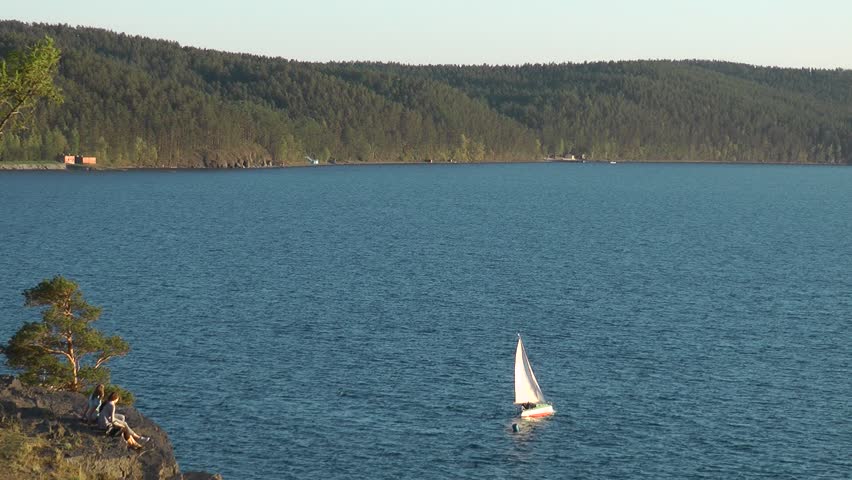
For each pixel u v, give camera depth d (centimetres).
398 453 13662
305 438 14138
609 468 13262
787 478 12988
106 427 8975
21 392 9831
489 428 14725
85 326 12525
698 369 18075
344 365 17912
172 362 17812
